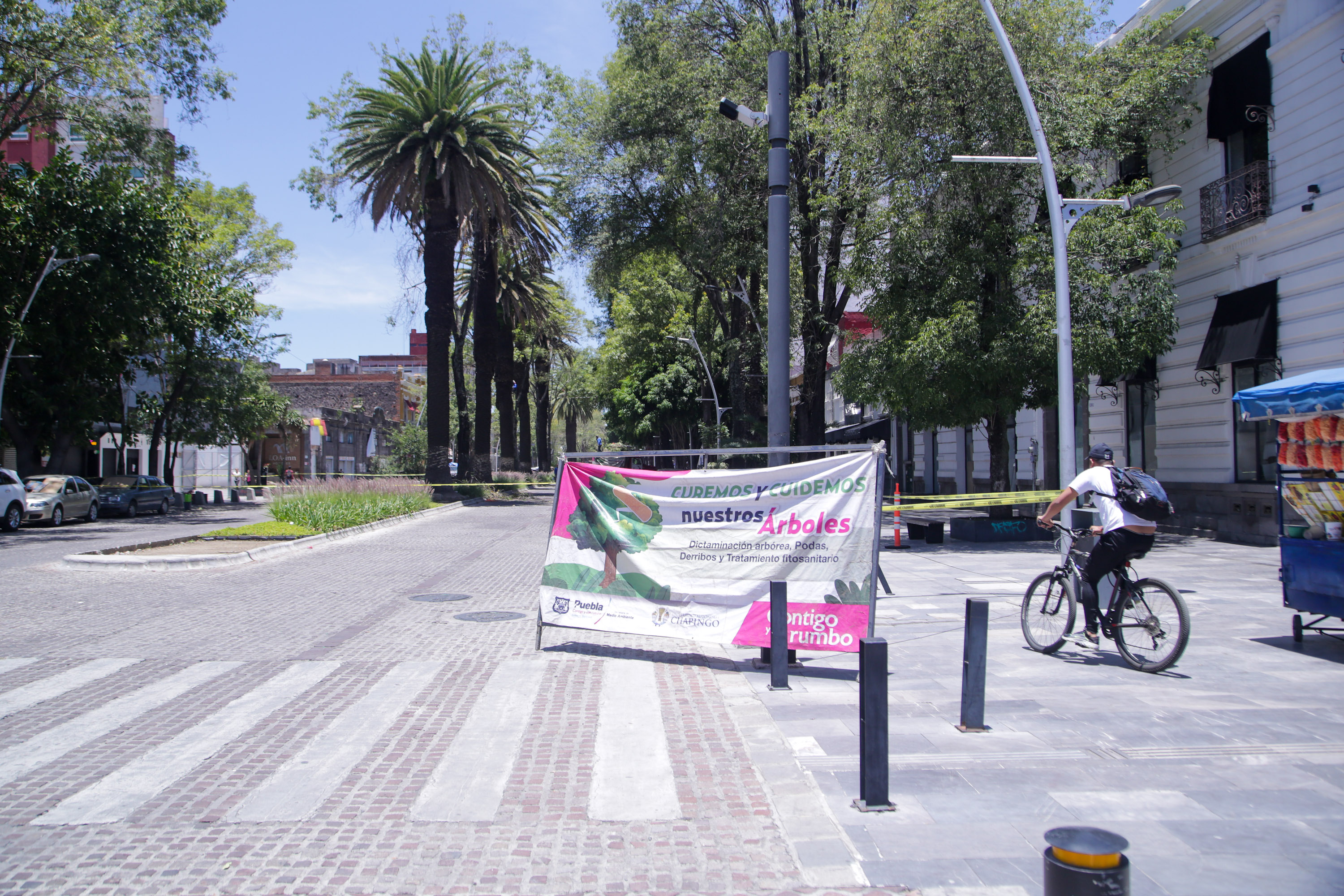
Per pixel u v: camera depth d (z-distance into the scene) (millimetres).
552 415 85125
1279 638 8211
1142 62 18156
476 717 5906
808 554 7262
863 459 7172
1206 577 12383
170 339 35750
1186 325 19031
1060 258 10984
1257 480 16938
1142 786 4488
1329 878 3480
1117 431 21656
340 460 68000
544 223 35594
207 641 8414
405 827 4129
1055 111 16562
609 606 7879
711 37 25672
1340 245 14609
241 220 40469
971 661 5453
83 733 5559
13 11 23422
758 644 7297
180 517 31719
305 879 3611
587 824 4152
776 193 8758
